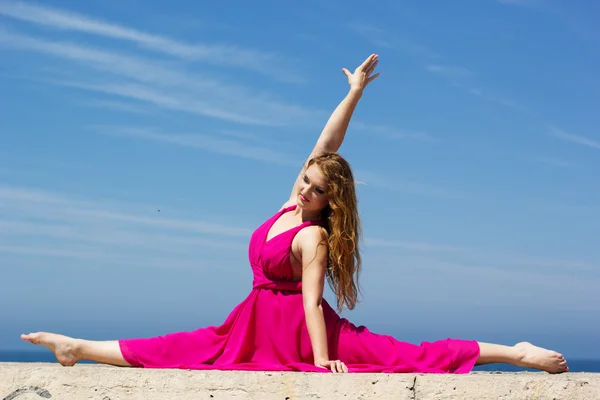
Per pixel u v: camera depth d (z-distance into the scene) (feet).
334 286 14.80
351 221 14.57
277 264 14.30
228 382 12.25
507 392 12.09
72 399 12.35
